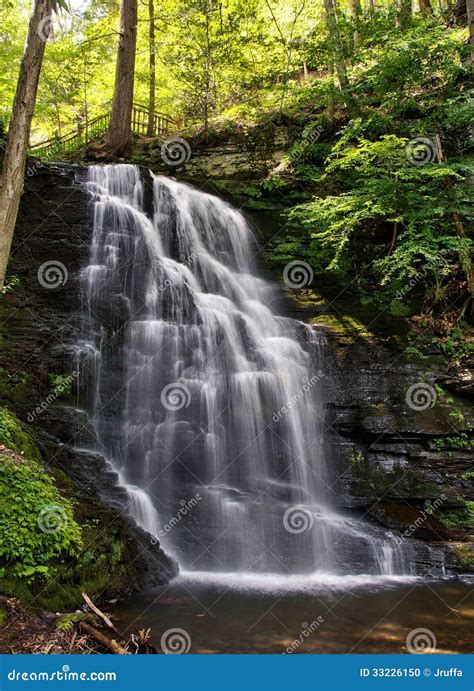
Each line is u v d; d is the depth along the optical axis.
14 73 20.86
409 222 13.24
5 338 9.71
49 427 8.82
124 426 9.82
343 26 16.73
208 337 11.49
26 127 6.84
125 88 18.47
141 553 7.75
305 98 17.59
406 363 11.84
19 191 6.84
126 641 5.55
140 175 13.84
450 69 14.50
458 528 9.63
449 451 10.62
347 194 13.67
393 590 7.78
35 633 5.39
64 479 7.86
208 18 19.62
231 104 21.28
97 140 19.31
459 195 12.95
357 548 8.91
